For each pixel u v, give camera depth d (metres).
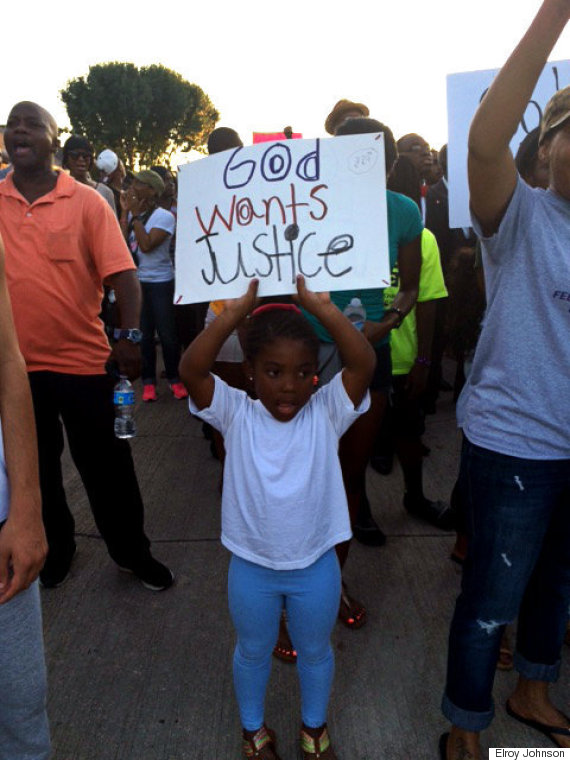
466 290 4.39
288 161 1.63
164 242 5.21
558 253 1.53
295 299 1.67
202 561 3.01
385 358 2.38
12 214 2.38
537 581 1.96
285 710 2.13
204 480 3.89
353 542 3.13
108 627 2.54
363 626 2.53
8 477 1.36
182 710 2.14
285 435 1.71
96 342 2.56
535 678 2.03
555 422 1.63
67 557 2.81
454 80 2.63
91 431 2.56
